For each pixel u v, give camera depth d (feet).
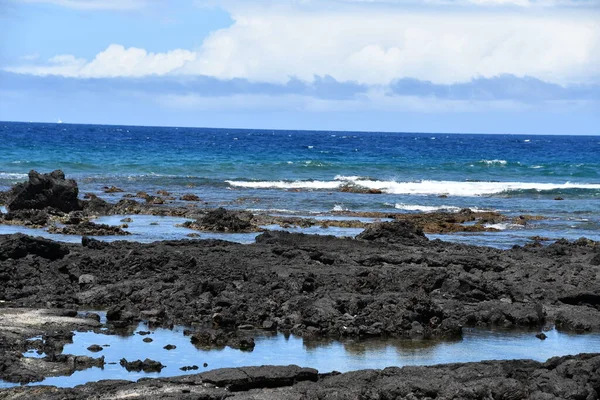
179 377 45.83
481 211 142.51
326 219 126.31
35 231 104.78
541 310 66.13
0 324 56.85
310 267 76.18
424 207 149.07
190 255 76.84
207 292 65.77
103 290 66.39
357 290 68.90
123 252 77.66
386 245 90.02
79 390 43.57
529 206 157.28
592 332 63.52
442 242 95.96
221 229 110.01
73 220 113.50
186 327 60.49
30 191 123.13
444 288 69.87
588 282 76.02
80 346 54.08
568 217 140.05
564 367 46.52
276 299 65.57
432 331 61.05
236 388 45.14
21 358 50.06
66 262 72.49
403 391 43.21
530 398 43.21
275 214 132.87
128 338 56.75
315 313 61.52
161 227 111.75
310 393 43.39
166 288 67.10
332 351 55.52
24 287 67.26
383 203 151.64
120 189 164.96
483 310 65.77
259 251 82.84
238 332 59.67
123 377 48.01
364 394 43.45
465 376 45.80
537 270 79.56
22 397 42.42
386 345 57.57
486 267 80.23
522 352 56.90
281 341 57.72
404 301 63.10
